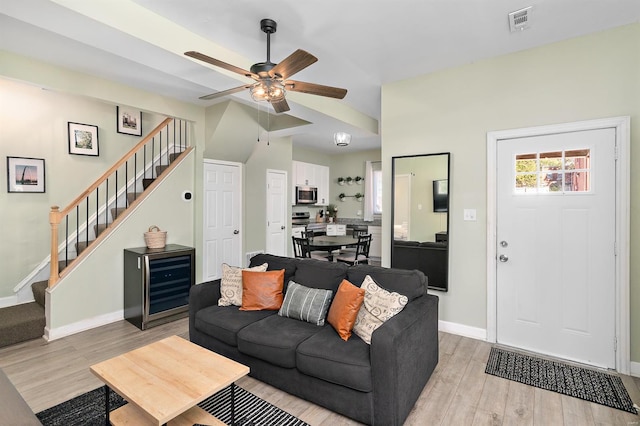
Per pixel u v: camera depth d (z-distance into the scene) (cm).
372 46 282
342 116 443
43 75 288
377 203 780
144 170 476
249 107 446
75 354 283
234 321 254
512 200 299
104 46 239
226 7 226
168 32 246
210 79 305
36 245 377
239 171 543
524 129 289
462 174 322
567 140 274
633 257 249
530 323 291
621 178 252
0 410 127
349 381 188
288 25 249
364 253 527
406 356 194
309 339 219
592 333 265
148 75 321
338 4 221
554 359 275
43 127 380
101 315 352
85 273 339
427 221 341
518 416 201
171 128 507
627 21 245
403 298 215
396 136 361
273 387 233
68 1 191
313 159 789
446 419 198
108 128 438
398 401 184
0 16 213
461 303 324
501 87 301
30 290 370
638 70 246
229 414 203
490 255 307
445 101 330
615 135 255
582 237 268
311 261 297
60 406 211
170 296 364
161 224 413
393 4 221
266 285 281
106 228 372
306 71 335
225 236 521
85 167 416
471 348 295
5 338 294
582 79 266
